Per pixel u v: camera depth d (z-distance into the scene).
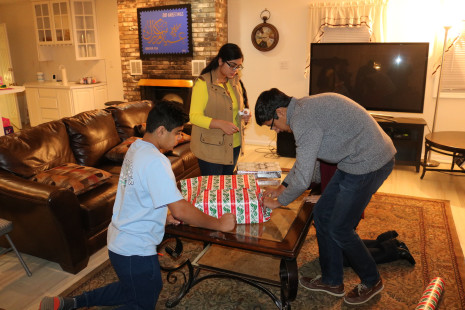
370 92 4.30
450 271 2.25
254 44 5.13
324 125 1.60
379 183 1.74
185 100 5.58
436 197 3.45
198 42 5.24
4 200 2.30
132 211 1.40
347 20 4.53
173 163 3.33
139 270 1.42
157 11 5.37
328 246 1.96
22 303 2.05
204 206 1.70
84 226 2.38
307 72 4.89
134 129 3.66
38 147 2.72
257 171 2.21
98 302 1.58
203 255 2.28
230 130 2.20
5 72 6.99
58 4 6.12
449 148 3.51
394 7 4.37
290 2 4.88
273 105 1.68
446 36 3.94
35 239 2.32
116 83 6.47
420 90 4.10
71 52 6.70
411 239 2.65
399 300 2.00
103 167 3.20
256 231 1.68
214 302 2.01
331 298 2.02
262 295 2.06
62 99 6.11
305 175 1.58
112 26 6.16
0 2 6.68
